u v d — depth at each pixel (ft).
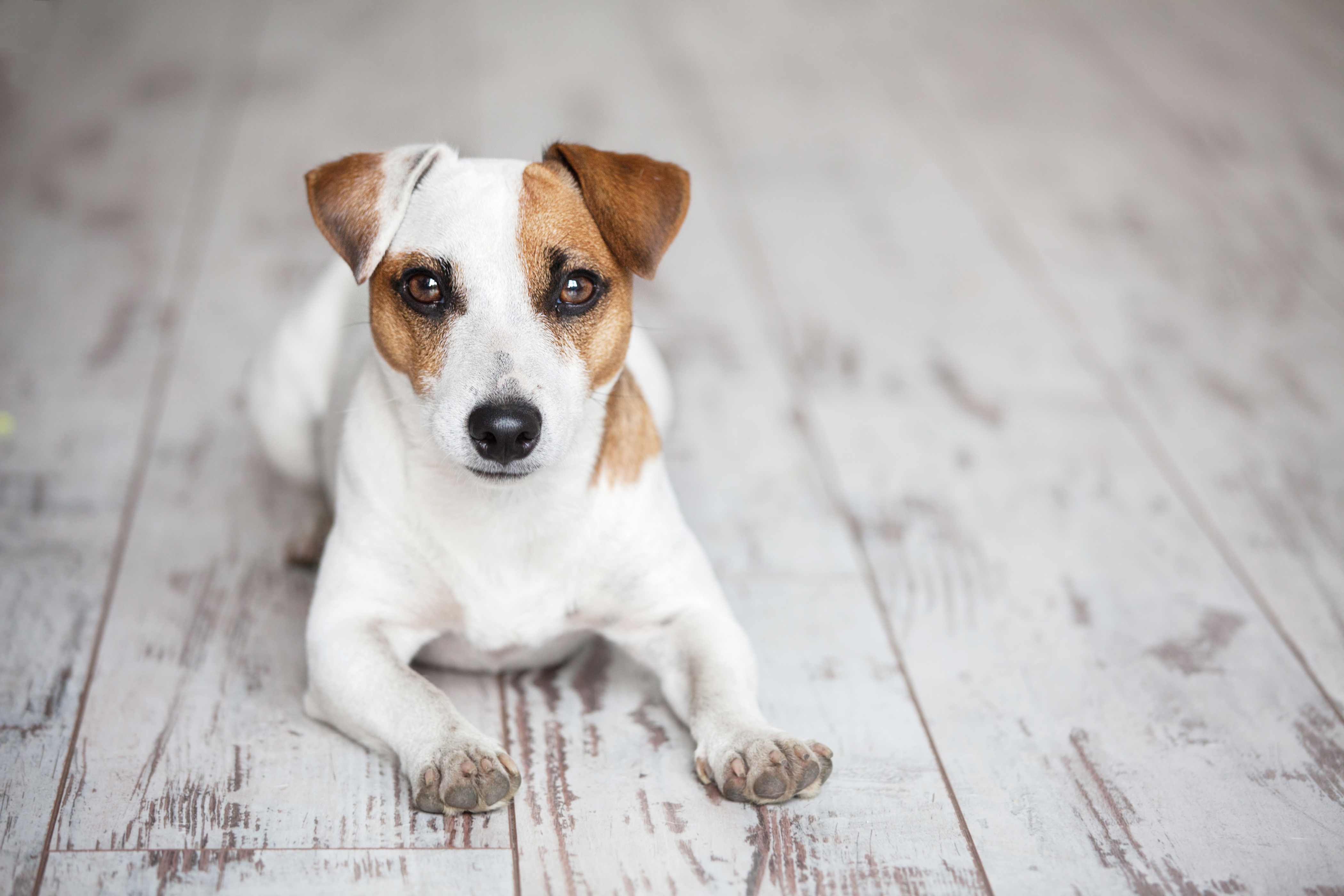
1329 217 14.02
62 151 14.40
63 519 8.44
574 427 6.02
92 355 10.56
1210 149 15.64
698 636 6.65
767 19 19.85
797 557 8.46
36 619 7.41
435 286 6.03
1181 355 11.34
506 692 6.99
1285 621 7.85
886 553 8.55
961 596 8.09
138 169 14.07
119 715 6.62
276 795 6.05
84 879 5.49
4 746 6.32
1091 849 5.92
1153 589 8.18
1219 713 6.98
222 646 7.27
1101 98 17.13
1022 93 17.25
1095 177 14.90
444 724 6.02
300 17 18.78
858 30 19.54
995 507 9.14
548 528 6.49
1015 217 13.97
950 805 6.18
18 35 17.39
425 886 5.52
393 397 6.48
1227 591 8.16
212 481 9.00
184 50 17.35
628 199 6.22
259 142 14.79
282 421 8.15
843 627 7.72
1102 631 7.73
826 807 6.12
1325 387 10.84
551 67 17.33
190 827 5.82
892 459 9.73
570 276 6.09
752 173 14.70
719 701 6.27
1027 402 10.59
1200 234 13.64
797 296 12.22
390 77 16.72
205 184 13.80
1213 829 6.07
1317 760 6.60
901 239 13.42
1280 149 15.66
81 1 18.80
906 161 15.23
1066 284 12.60
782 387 10.71
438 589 6.58
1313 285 12.66
